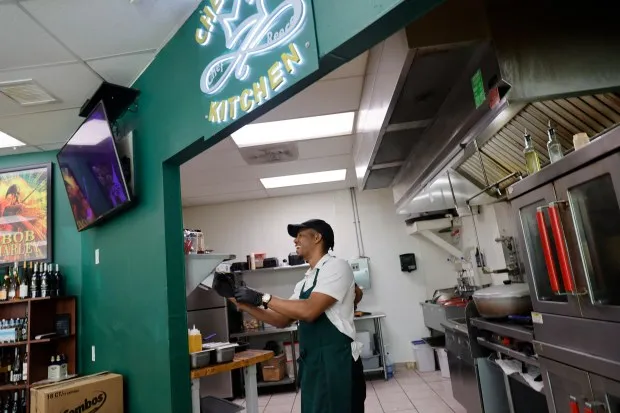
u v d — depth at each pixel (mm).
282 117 3537
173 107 2330
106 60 2533
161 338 2283
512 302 2422
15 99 2863
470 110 2119
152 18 2227
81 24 2197
